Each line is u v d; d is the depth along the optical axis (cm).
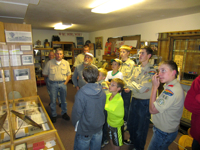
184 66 297
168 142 124
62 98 289
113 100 164
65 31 665
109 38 551
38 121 167
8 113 128
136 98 182
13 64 228
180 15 297
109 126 171
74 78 261
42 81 581
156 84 124
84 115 125
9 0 183
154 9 253
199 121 115
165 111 119
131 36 443
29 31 232
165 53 332
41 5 235
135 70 192
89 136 130
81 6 241
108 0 207
